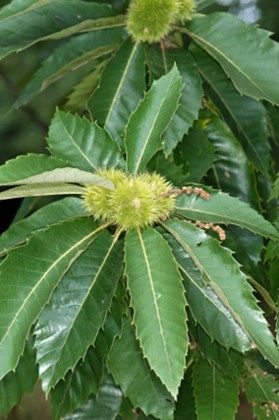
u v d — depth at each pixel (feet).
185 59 4.64
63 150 4.19
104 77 4.59
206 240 3.92
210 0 4.84
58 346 3.93
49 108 8.41
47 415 7.26
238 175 4.87
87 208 4.04
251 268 4.52
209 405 4.38
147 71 4.70
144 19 4.62
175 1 4.61
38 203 5.89
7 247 4.14
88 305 3.96
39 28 4.63
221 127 4.88
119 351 4.46
